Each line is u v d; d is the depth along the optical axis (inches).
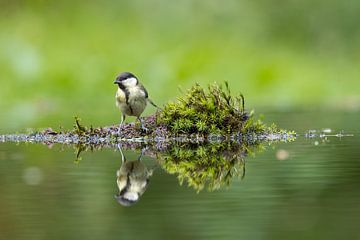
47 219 330.0
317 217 323.9
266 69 1208.8
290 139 590.6
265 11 1365.7
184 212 337.4
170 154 515.5
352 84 1192.2
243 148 538.3
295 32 1341.0
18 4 1378.0
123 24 1331.2
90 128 616.7
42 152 539.8
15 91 1170.0
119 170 450.6
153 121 593.3
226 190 384.2
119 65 1213.7
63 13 1357.0
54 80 1182.9
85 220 327.3
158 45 1273.4
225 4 1369.3
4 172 449.1
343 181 397.1
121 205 354.3
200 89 595.2
